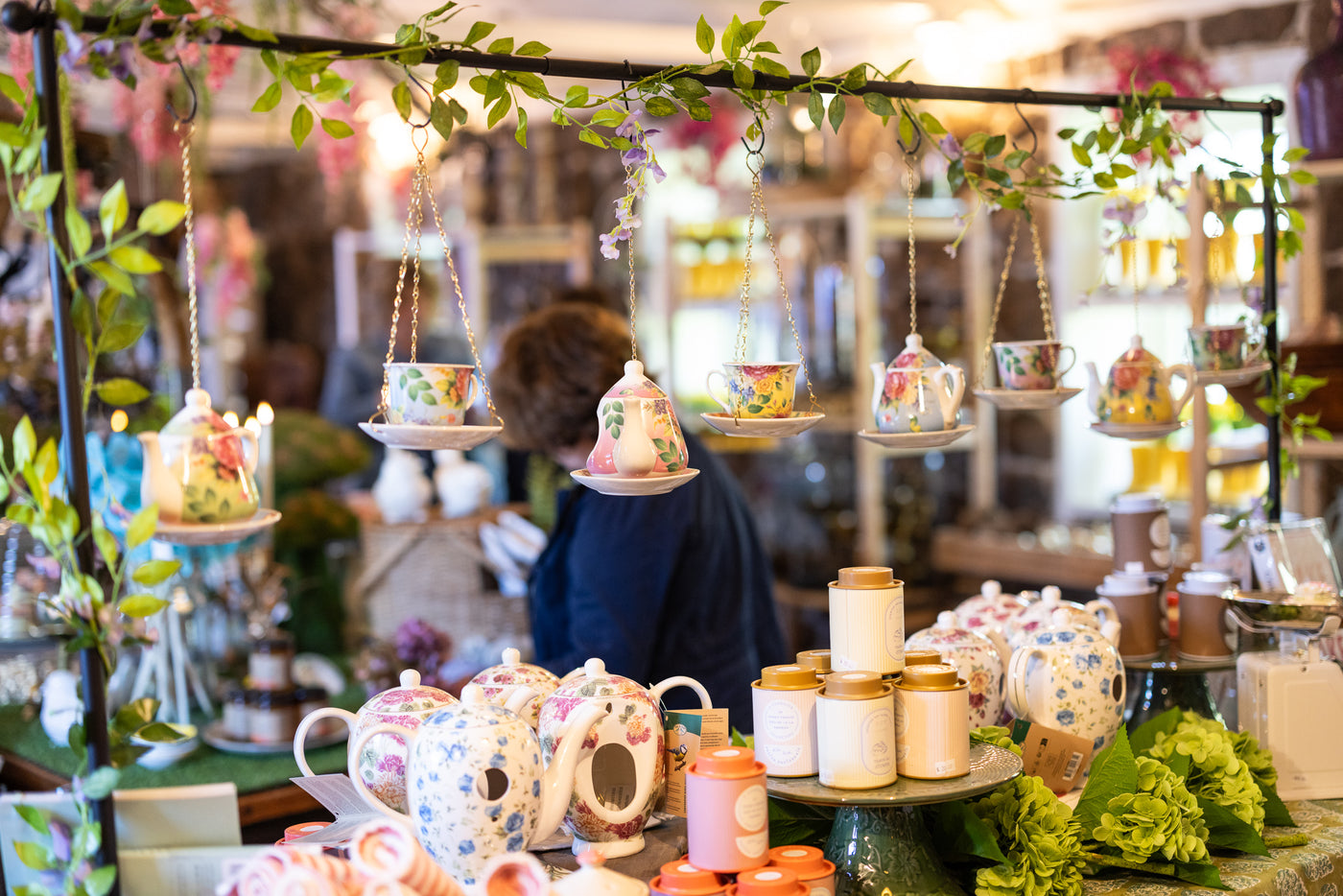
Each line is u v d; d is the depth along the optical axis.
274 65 1.24
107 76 1.16
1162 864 1.44
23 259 2.48
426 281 5.43
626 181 1.45
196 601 2.50
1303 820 1.64
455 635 3.00
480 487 3.10
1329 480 2.82
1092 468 4.70
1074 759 1.58
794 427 1.49
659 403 1.41
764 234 4.80
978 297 4.58
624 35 4.31
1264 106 1.96
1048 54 4.25
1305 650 1.75
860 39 4.55
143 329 1.17
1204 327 1.89
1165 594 1.93
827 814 1.48
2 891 1.22
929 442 1.58
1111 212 1.93
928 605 4.55
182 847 1.18
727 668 2.01
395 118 4.66
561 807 1.26
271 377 6.96
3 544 2.16
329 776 1.47
